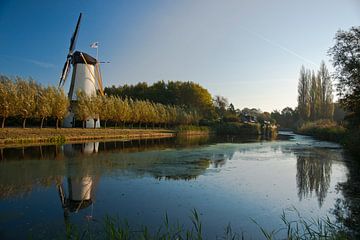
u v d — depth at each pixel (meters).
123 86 102.50
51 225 9.01
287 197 12.61
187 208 10.89
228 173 18.02
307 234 8.54
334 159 24.59
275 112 126.44
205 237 8.20
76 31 56.41
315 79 69.56
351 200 12.20
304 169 19.69
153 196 12.48
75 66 55.09
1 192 12.91
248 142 44.16
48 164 19.92
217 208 10.94
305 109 70.56
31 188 13.63
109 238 7.71
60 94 40.47
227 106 108.38
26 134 33.88
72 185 14.31
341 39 22.67
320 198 12.48
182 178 16.33
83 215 9.98
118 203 11.44
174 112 73.44
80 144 34.12
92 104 46.84
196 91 94.81
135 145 35.47
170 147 33.91
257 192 13.41
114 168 19.06
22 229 8.68
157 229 8.69
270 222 9.55
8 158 22.00
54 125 50.09
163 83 101.38
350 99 23.58
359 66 21.41
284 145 38.41
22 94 35.47
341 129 42.09
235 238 8.17
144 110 62.94
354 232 8.66
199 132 70.56
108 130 48.38
